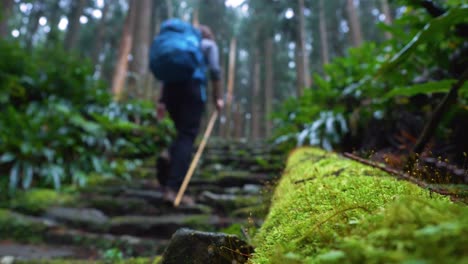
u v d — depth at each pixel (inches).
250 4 801.6
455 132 70.9
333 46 858.1
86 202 119.3
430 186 26.8
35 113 171.9
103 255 85.0
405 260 9.5
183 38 110.2
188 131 111.7
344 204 22.8
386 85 102.3
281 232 24.4
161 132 218.4
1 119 153.6
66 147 163.0
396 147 87.9
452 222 10.8
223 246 30.4
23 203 114.6
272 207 40.2
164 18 803.4
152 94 348.8
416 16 72.2
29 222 100.0
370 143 100.3
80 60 235.1
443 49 78.7
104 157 175.8
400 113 96.1
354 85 124.2
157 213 113.6
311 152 71.6
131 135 204.2
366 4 869.8
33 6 772.0
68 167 156.6
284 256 16.1
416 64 88.7
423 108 91.8
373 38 821.2
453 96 49.4
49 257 82.0
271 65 813.9
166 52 105.5
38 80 192.7
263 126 849.5
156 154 209.8
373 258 10.6
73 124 178.2
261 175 145.3
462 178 34.8
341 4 827.4
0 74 178.9
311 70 860.0
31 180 136.3
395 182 27.8
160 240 95.7
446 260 8.7
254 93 846.5
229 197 121.8
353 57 136.2
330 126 117.6
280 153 176.1
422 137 51.4
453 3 67.0
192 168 113.5
